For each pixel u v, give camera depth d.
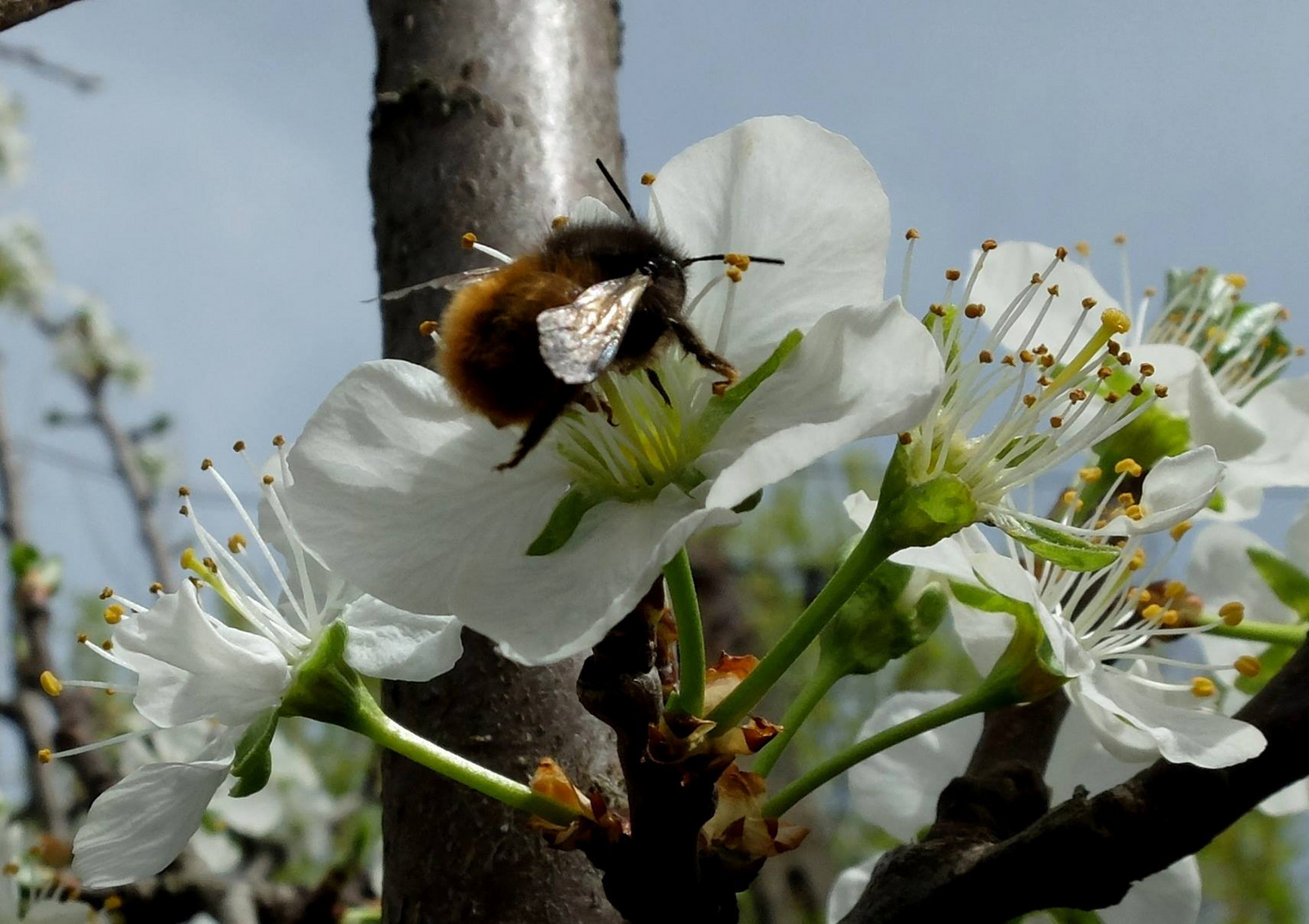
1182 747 0.18
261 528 0.19
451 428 0.18
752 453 0.16
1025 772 0.19
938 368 0.17
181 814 0.18
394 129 0.21
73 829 0.30
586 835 0.17
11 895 0.23
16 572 0.31
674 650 0.18
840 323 0.17
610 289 0.17
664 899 0.17
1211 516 0.21
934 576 0.19
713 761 0.17
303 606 0.19
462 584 0.17
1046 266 0.20
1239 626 0.20
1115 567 0.19
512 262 0.18
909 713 0.22
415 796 0.19
